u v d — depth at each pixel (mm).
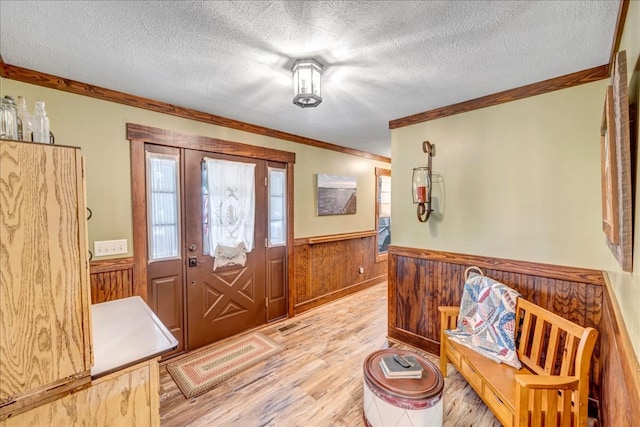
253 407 2000
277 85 2104
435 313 2705
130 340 1345
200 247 2811
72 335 1006
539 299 2109
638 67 1000
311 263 3945
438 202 2678
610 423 1405
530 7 1271
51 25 1389
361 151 4738
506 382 1677
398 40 1531
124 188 2301
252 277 3260
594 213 1902
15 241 900
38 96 1912
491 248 2359
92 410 1071
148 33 1463
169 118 2537
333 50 1629
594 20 1363
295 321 3525
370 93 2270
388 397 1621
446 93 2279
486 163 2369
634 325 986
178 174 2637
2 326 888
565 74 1954
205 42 1547
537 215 2129
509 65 1821
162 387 2213
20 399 921
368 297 4488
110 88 2166
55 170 962
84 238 1024
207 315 2883
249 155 3139
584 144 1932
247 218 3148
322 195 4043
